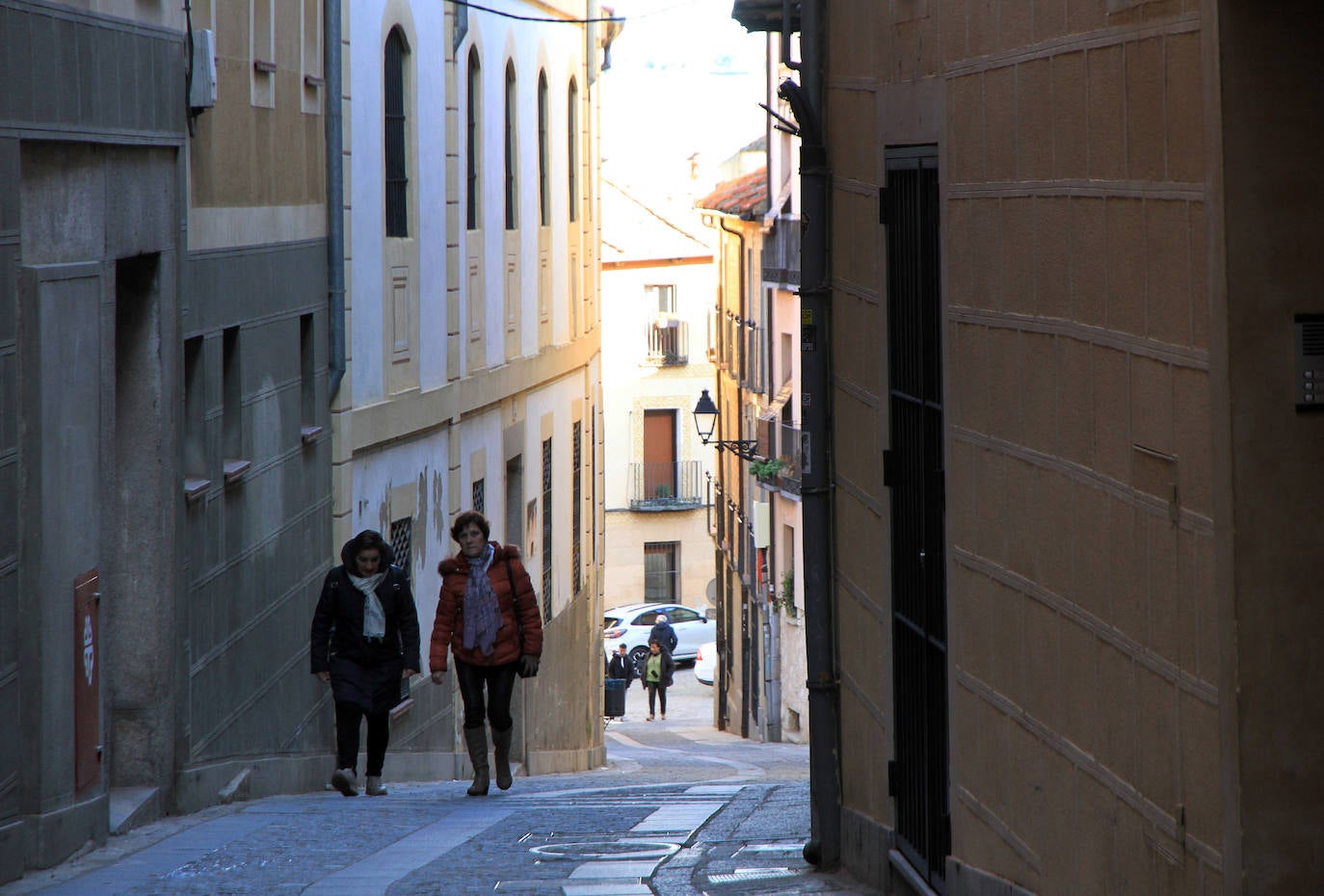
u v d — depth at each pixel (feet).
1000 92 68.08
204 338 138.72
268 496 158.92
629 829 118.83
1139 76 53.06
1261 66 46.09
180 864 100.58
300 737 170.30
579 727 321.93
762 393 448.65
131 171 117.91
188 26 130.31
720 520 535.19
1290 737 46.60
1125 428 55.06
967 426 73.56
